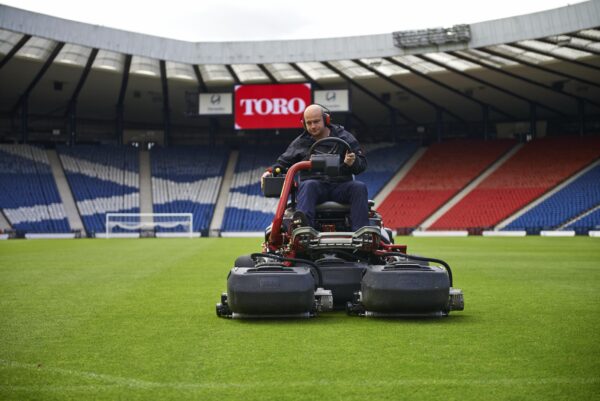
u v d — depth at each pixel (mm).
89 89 46312
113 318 6430
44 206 46312
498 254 19750
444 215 45781
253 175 53125
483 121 52594
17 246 28203
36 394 3586
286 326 5527
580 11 31484
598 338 5023
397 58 40375
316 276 5973
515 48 37156
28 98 48062
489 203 45656
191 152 54500
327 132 6617
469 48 35781
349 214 6379
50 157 50156
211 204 49938
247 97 43188
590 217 40312
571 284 9977
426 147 53719
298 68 43062
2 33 34219
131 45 36625
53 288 9711
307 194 6098
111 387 3711
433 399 3402
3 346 4949
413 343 4797
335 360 4285
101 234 45844
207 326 5738
